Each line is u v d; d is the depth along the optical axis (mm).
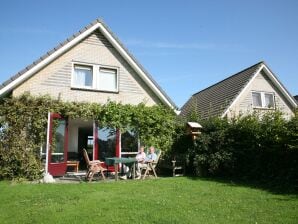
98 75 15867
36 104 13391
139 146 15656
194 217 6414
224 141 13109
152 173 15812
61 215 6629
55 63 14914
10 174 12516
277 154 10836
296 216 6449
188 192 9266
